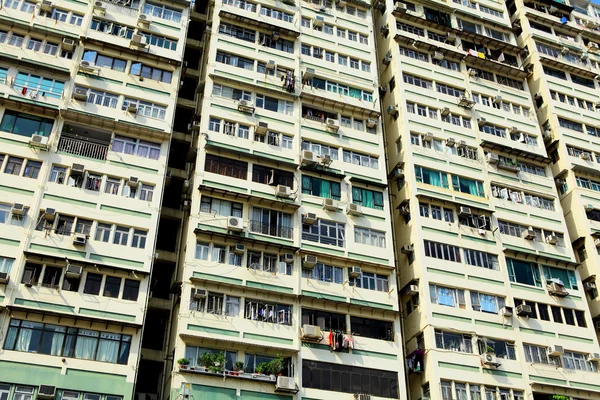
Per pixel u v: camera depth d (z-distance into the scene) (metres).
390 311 30.38
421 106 38.53
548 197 38.34
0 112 28.66
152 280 31.61
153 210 28.67
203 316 27.22
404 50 40.75
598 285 36.38
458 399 29.11
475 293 32.62
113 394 24.23
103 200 28.11
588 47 48.19
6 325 24.30
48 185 27.61
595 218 39.06
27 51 30.67
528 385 30.61
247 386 26.34
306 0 39.88
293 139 33.97
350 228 32.25
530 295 33.72
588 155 41.78
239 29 36.72
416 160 36.00
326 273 30.64
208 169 31.12
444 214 34.69
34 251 25.91
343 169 34.03
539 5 49.47
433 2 43.78
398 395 28.52
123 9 33.78
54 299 25.28
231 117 33.12
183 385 25.38
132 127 30.22
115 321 25.44
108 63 32.03
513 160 38.91
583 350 32.94
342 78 37.53
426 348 30.12
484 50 43.94
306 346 28.22
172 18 35.03
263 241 29.66
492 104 41.12
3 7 31.28
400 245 34.34
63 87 30.36
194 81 38.69
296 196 31.91
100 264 26.39
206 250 28.89
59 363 24.25
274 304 28.81
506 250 34.53
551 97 43.75
